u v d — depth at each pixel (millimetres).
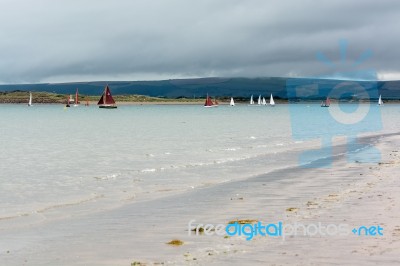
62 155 32188
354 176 18609
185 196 15523
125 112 168375
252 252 8453
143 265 8078
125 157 30219
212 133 56000
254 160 26812
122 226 11258
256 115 131625
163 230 10641
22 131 63562
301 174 20203
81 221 12055
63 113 152875
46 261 8531
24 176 21953
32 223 11969
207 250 8773
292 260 7875
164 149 35812
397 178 17359
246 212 12344
